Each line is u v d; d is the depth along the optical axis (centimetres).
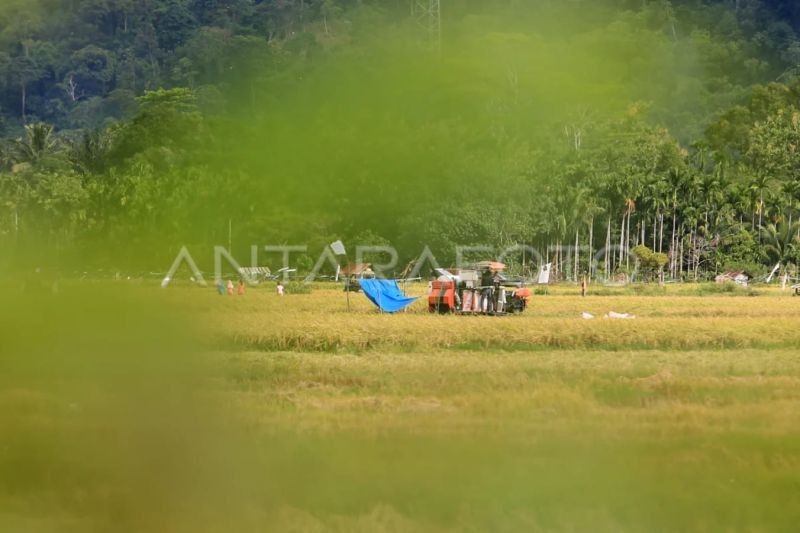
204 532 5441
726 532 5444
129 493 5988
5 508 5778
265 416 7744
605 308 18962
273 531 5450
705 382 9269
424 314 16575
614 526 5497
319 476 6259
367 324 13600
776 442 6956
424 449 6775
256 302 19712
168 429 7262
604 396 8669
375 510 5725
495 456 6619
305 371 9994
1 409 7981
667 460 6531
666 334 12888
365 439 7050
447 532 5428
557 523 5556
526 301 18050
